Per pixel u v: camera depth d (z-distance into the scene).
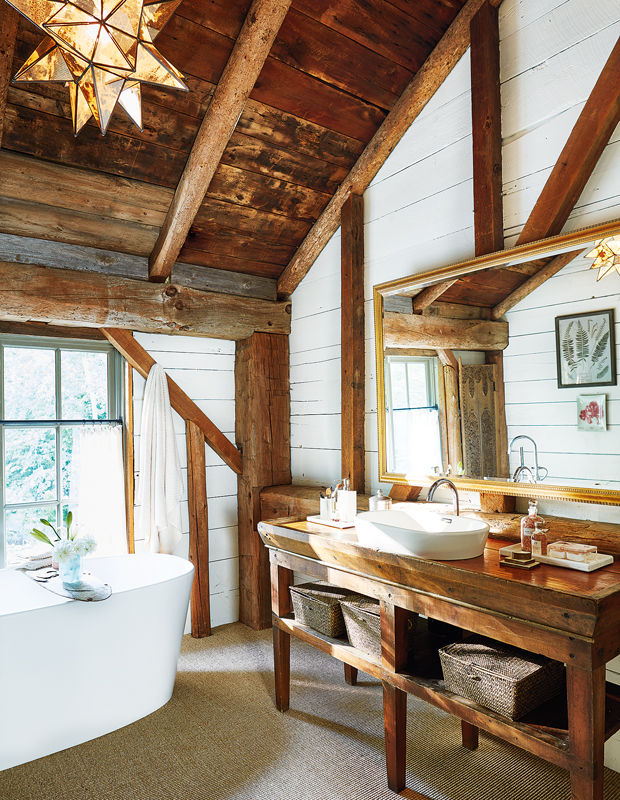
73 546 2.54
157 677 2.61
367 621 2.19
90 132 2.59
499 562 1.82
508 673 1.68
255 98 2.70
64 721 2.31
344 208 3.26
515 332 2.32
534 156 2.35
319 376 3.59
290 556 2.52
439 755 2.22
